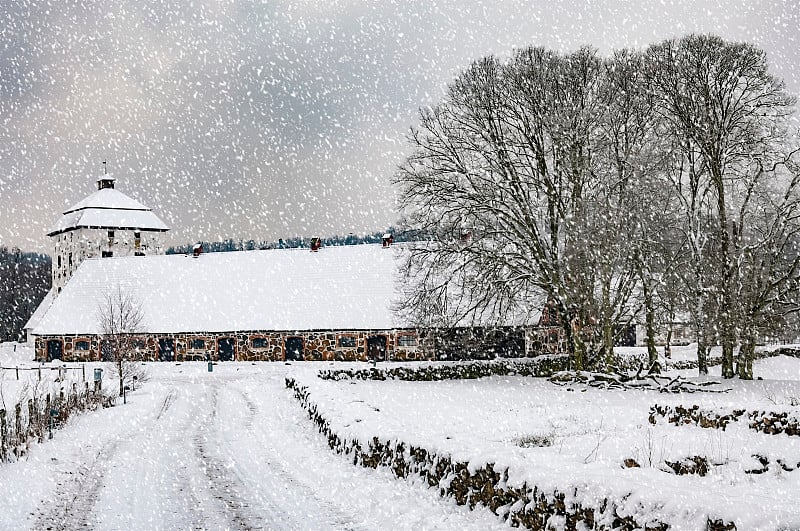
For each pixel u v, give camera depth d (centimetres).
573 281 4084
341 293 6831
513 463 1129
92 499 1451
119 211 10119
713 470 1370
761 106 3872
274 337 6706
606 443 1694
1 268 13100
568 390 3909
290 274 7206
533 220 4369
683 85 3934
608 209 3956
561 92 4112
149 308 7138
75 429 2503
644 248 4072
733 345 4041
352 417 2066
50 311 7331
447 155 4431
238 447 2138
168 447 2144
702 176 4216
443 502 1265
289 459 1909
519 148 4300
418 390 4131
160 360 6900
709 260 4091
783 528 727
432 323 4662
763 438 1739
